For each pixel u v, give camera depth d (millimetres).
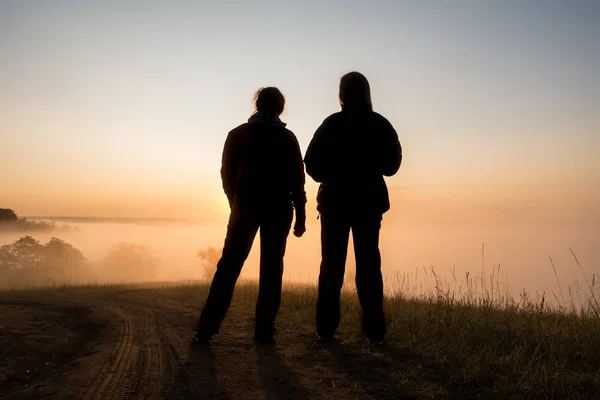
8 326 5289
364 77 4020
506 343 3670
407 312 4934
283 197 4105
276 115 4191
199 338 4039
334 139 3932
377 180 3949
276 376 3107
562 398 2510
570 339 3609
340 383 2943
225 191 4273
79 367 3430
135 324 5465
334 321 3990
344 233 3982
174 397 2730
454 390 2742
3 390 3023
